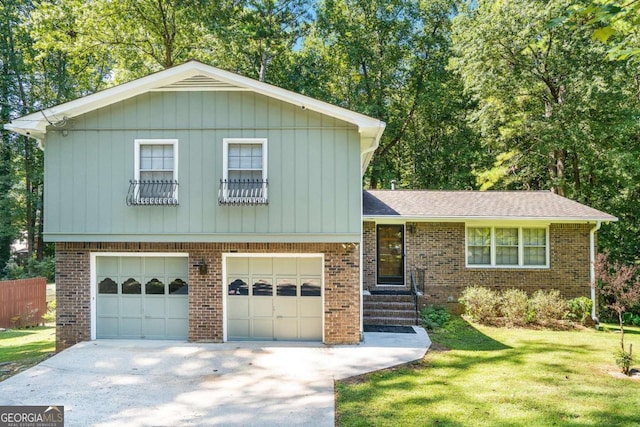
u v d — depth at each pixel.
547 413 6.97
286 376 8.77
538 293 14.49
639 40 11.29
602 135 19.22
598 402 7.44
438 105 28.20
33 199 30.16
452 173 29.58
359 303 11.21
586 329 13.66
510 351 10.78
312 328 11.40
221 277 11.17
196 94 11.11
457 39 25.36
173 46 24.80
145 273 11.53
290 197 10.98
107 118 11.13
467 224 15.52
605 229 21.12
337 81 29.59
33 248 33.16
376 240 15.83
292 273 11.45
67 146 11.12
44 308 19.05
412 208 15.91
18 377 8.73
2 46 28.34
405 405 7.32
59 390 8.04
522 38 19.11
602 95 18.23
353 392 7.92
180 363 9.55
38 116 10.90
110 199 11.07
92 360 9.73
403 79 29.36
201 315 11.17
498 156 22.45
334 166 10.97
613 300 16.92
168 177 11.12
